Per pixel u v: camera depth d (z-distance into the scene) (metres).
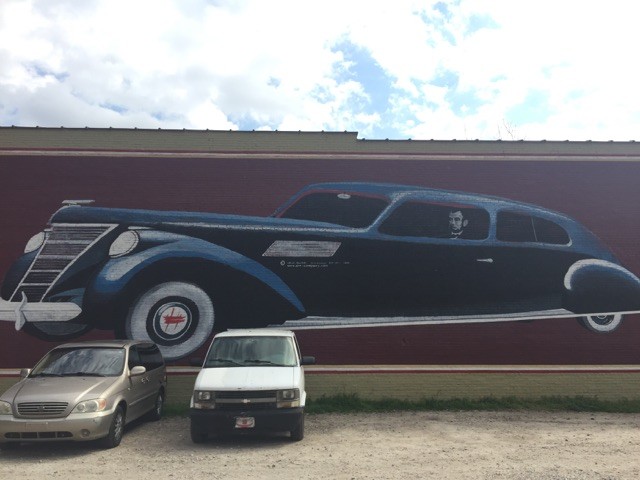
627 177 14.14
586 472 7.28
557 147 14.20
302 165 13.86
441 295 13.34
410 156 13.96
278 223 13.52
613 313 13.50
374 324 13.16
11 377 12.74
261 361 9.74
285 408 8.78
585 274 13.62
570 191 14.02
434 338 13.19
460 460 7.93
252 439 9.35
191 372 12.81
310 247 13.41
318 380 12.94
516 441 9.25
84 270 13.16
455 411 12.20
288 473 7.21
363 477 7.03
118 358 9.82
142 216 13.46
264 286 13.19
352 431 10.07
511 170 14.02
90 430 8.32
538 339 13.30
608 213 13.96
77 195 13.53
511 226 13.75
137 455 8.25
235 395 8.74
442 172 13.95
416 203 13.74
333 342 13.07
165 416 11.59
